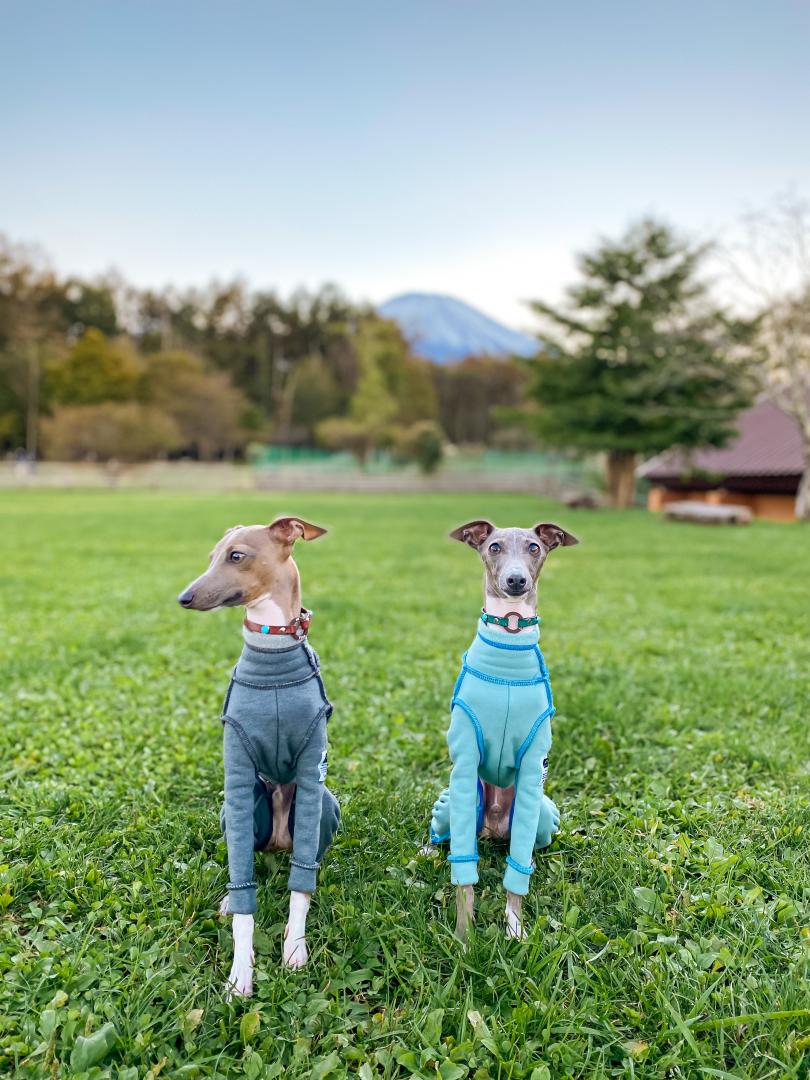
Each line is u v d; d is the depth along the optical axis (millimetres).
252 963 787
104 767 1301
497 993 764
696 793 1208
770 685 1738
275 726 837
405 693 1697
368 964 811
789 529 6215
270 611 844
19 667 1899
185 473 14703
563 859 1014
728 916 874
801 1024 716
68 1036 699
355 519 7156
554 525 961
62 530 5691
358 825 1082
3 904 896
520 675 884
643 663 1978
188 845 1037
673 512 7105
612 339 8672
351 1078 668
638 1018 725
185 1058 689
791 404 8086
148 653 2041
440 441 14555
